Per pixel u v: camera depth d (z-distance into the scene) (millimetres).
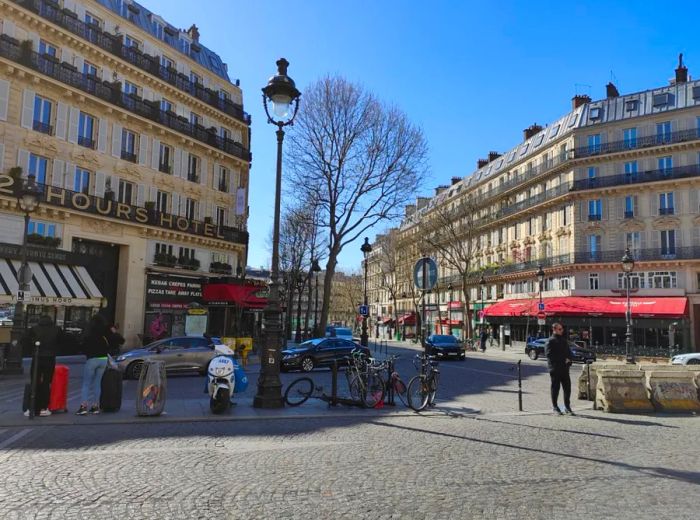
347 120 31641
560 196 45562
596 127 44625
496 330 55188
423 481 5801
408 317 77812
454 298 66938
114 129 28406
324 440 7996
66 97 25797
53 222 24891
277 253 11750
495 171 58469
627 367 12625
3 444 7441
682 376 11781
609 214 43250
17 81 23688
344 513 4766
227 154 36406
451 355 30375
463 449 7457
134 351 17922
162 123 31062
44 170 25031
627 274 27203
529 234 51688
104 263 28188
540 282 38531
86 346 10359
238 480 5750
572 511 4891
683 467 6555
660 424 9836
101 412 10203
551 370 11109
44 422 9117
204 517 4605
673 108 41438
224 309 34250
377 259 81938
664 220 40750
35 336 9758
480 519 4660
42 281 22828
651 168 42031
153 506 4863
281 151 12008
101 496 5121
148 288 29703
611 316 39906
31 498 5023
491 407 11961
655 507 5027
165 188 31625
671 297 39219
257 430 8797
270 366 11320
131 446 7402
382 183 32406
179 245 32219
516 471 6277
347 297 106938
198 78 35656
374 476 5977
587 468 6453
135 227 29000
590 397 13273
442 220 51719
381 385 11719
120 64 28891
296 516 4672
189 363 18141
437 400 13078
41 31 25047
